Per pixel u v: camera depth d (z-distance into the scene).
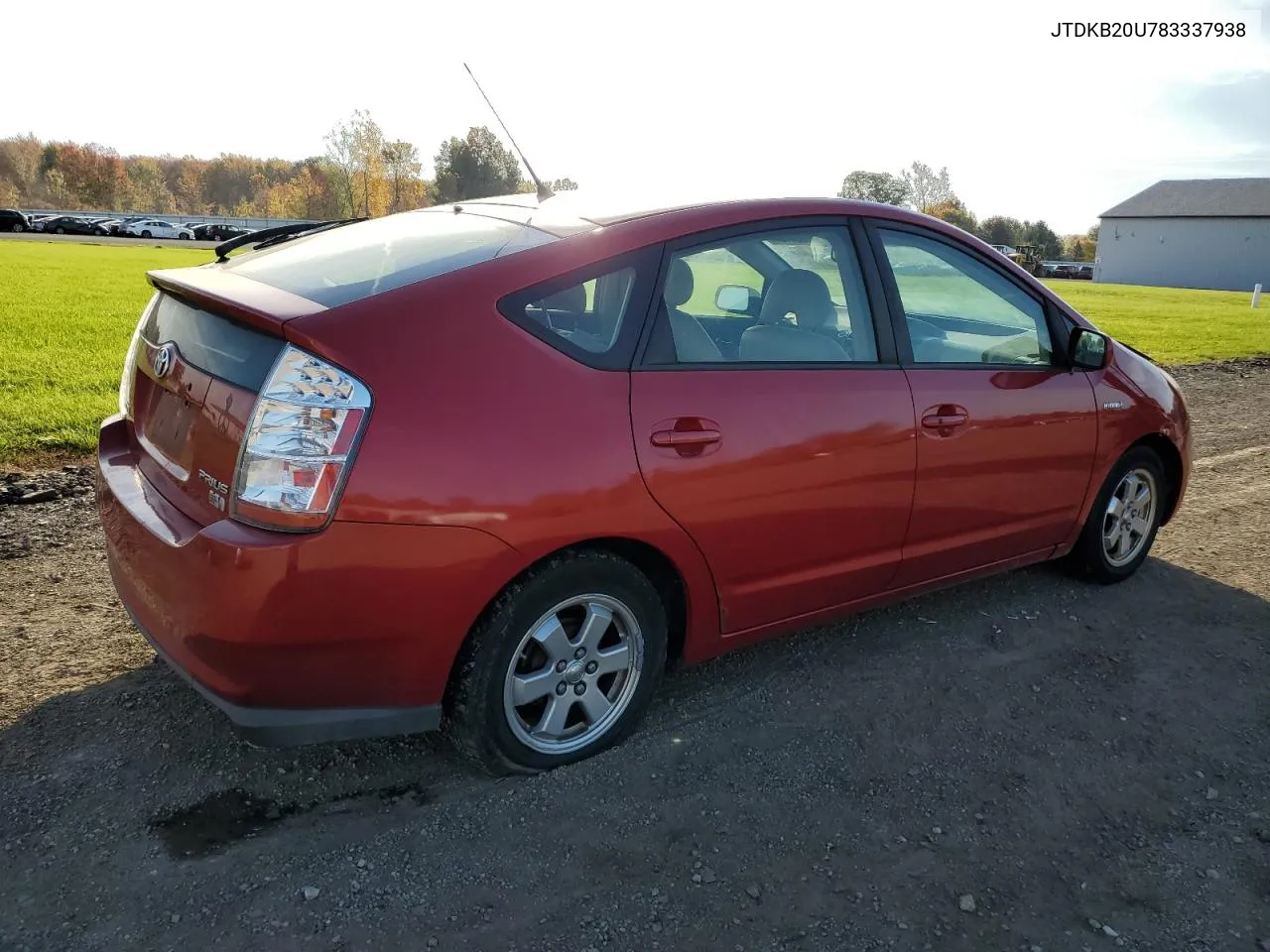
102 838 2.55
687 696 3.44
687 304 3.03
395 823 2.67
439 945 2.25
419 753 3.01
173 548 2.49
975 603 4.34
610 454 2.72
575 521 2.67
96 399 7.73
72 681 3.32
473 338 2.59
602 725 3.02
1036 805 2.92
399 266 2.83
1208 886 2.60
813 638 3.94
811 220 3.37
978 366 3.73
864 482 3.32
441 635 2.57
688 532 2.92
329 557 2.38
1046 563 4.88
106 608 3.90
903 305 3.54
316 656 2.46
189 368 2.74
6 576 4.16
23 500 5.13
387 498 2.42
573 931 2.31
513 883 2.47
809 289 3.33
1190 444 4.74
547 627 2.79
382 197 78.25
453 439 2.49
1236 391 10.95
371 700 2.59
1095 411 4.13
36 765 2.85
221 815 2.67
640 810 2.78
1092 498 4.28
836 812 2.83
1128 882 2.60
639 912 2.39
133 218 67.12
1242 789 3.06
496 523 2.54
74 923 2.26
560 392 2.67
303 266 3.00
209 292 2.72
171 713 3.15
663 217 3.05
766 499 3.07
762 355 3.17
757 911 2.41
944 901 2.49
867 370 3.37
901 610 4.24
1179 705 3.55
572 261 2.81
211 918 2.30
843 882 2.54
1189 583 4.71
